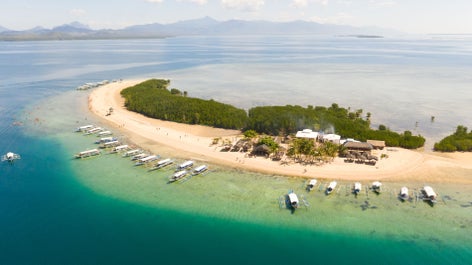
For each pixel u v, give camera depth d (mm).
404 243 59812
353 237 61406
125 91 182375
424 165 89812
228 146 104625
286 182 81250
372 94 185625
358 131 112125
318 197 74188
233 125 126750
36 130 123188
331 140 103562
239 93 193750
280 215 67875
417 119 139500
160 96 158500
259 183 80875
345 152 95062
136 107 151625
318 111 132875
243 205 71438
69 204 72562
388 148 102312
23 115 144000
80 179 83688
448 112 148375
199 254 57531
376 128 129000
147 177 84562
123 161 94375
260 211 69188
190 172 86625
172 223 65812
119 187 79562
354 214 68000
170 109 140250
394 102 167000
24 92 193375
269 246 59438
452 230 63031
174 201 73188
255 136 105750
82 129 121812
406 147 104875
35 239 61469
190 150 102500
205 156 97500
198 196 75125
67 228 64500
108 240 61156
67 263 55594
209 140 111812
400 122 136000
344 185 79438
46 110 152625
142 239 61375
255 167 89562
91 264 55250
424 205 71062
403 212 68625
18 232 63438
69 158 96625
